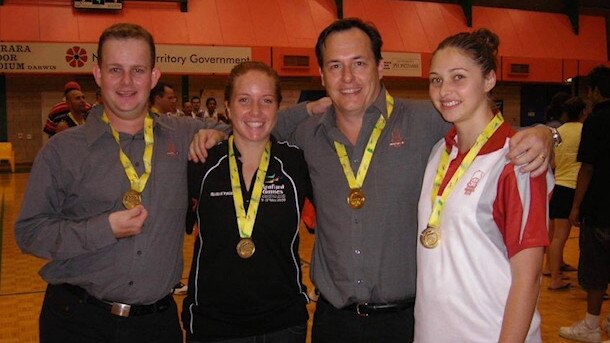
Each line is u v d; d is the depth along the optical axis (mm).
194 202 2729
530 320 1938
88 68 15188
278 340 2551
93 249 2344
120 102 2465
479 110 2125
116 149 2555
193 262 2641
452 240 2055
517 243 1945
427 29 18547
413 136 2627
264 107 2549
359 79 2557
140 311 2502
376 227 2564
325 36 2625
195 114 14055
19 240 2447
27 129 16453
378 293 2570
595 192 4355
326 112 2754
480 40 2096
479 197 2012
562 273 6523
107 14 15852
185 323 2590
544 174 1997
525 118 20734
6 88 16156
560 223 5820
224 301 2516
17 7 15180
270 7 17297
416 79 19141
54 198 2504
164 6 16438
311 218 2879
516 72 18969
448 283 2062
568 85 20844
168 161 2611
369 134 2680
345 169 2639
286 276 2582
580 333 4508
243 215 2545
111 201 2502
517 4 20172
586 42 20453
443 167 2273
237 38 16578
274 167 2641
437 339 2090
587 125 4383
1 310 5234
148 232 2496
